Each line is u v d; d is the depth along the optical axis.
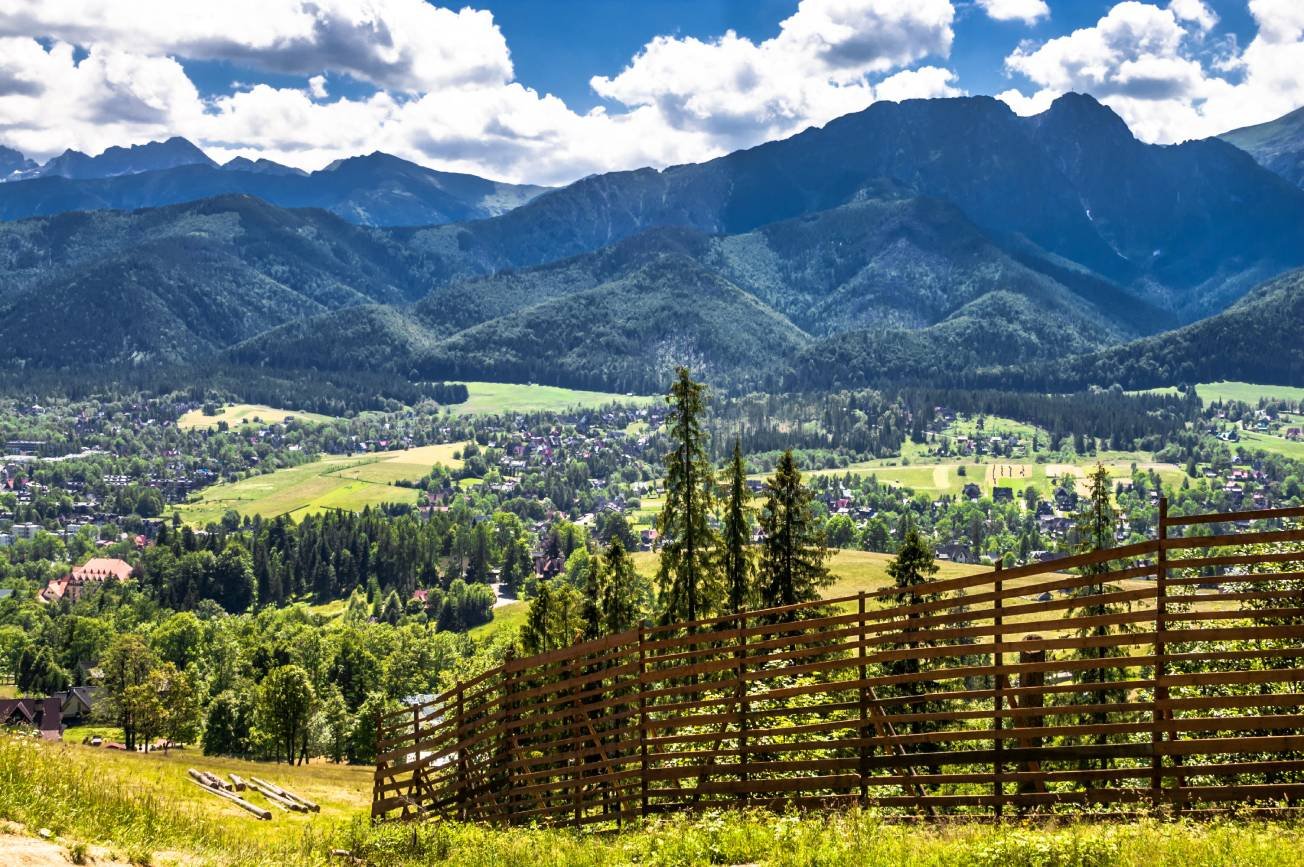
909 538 38.16
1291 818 11.84
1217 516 12.12
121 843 12.39
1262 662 20.17
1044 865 10.89
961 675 13.27
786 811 14.27
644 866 13.19
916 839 12.31
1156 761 12.77
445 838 16.39
